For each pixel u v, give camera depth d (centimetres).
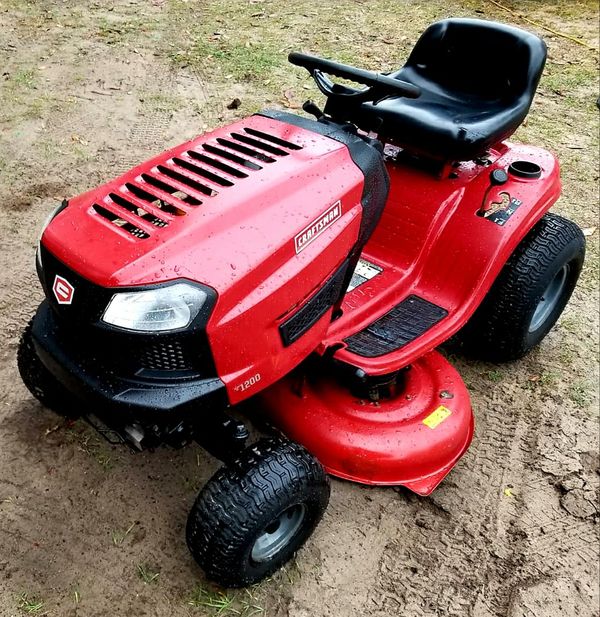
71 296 174
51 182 402
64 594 212
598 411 291
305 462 200
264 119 220
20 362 238
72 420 265
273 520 196
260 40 596
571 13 704
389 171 285
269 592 218
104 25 609
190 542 197
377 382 241
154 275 167
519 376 306
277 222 186
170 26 616
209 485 195
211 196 185
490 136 264
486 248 263
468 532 241
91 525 231
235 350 180
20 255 346
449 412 250
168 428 191
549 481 262
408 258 271
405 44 605
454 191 274
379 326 251
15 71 520
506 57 292
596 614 222
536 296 282
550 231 287
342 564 228
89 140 444
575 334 331
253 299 179
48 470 248
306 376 252
